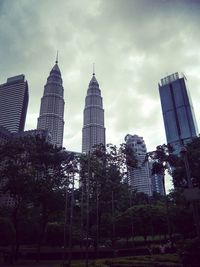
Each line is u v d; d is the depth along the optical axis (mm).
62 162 51688
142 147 139000
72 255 45094
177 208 54531
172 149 58031
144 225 62531
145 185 140250
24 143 48625
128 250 46094
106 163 62469
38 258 42844
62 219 68938
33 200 46062
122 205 69375
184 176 47688
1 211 55781
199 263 19453
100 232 66062
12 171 44000
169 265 24469
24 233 65750
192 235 47969
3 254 46094
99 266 29391
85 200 59688
